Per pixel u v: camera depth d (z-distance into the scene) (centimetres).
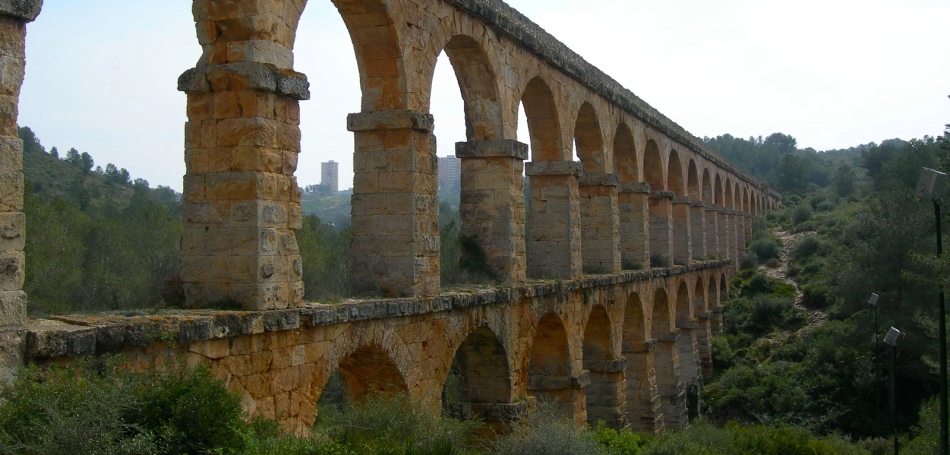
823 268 6531
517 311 2406
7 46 1069
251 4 1480
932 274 4350
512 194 2438
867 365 4588
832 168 18838
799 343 5466
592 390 3278
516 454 1945
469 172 2462
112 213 5603
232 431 1152
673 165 4975
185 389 1130
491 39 2372
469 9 2197
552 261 2872
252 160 1466
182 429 1091
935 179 1750
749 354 5641
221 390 1170
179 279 1511
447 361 2014
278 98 1524
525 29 2570
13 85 1076
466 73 2403
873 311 4706
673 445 2811
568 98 3008
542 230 2889
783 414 4669
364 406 1725
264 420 1328
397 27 1864
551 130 2916
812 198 11456
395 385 1841
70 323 1171
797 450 3094
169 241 3494
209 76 1478
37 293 2569
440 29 2083
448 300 1986
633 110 3809
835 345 4934
